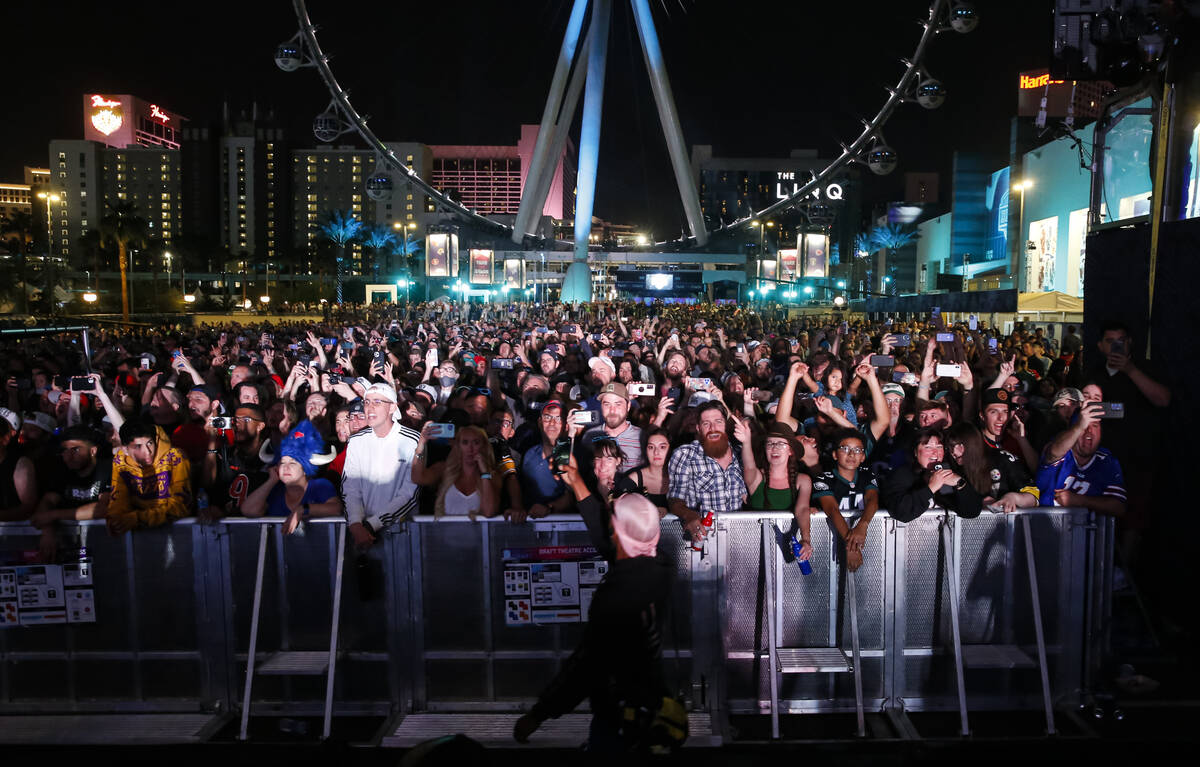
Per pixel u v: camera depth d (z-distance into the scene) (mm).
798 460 5555
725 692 5020
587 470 5758
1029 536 5020
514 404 9406
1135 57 6355
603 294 118250
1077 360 13289
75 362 15320
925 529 5070
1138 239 6555
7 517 5250
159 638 5035
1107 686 5156
